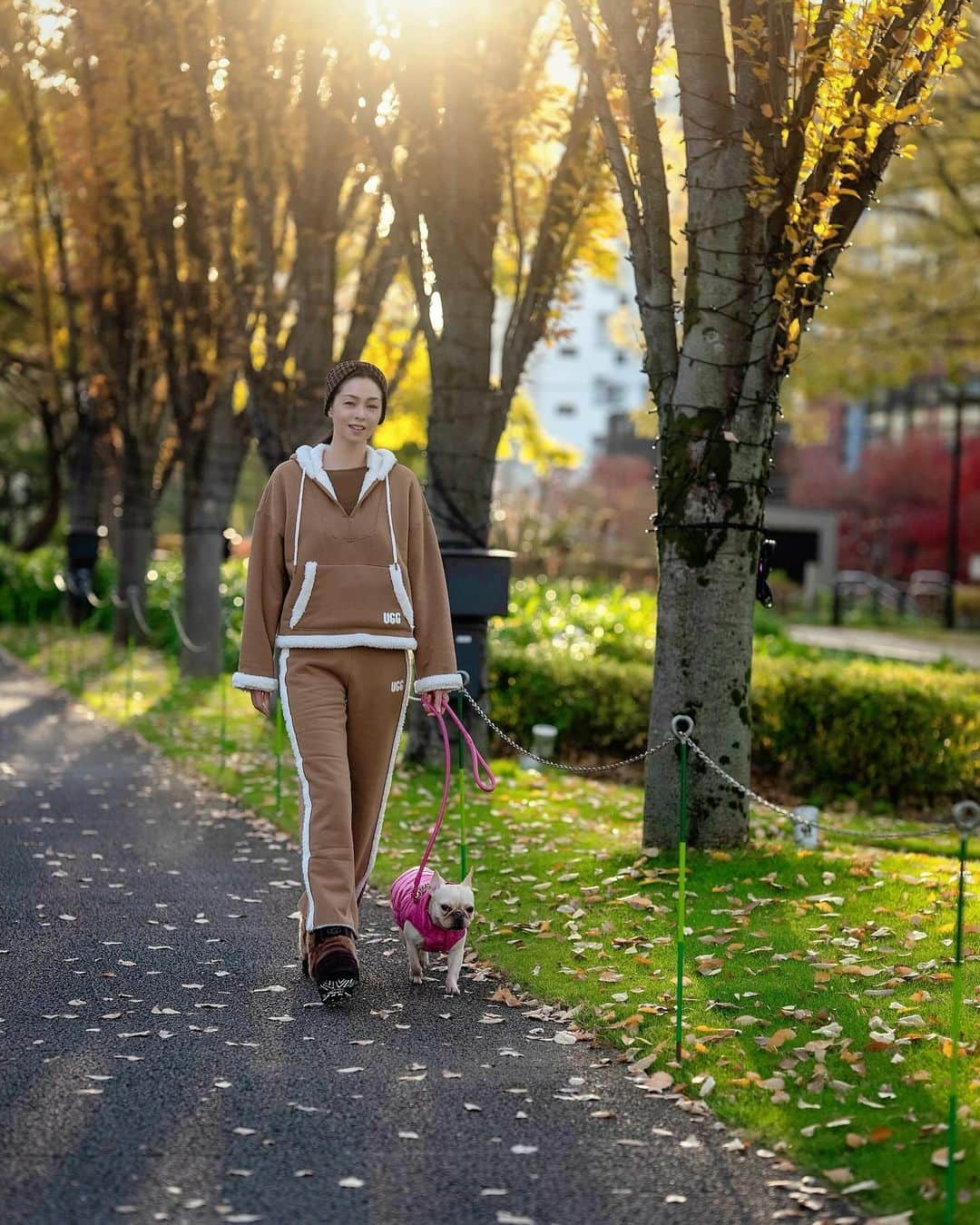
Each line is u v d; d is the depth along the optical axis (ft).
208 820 27.53
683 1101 13.30
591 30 26.27
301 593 15.94
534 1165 11.87
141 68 41.83
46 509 95.25
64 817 27.50
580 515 112.98
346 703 16.28
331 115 38.11
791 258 22.25
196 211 47.62
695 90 22.38
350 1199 11.10
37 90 59.88
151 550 67.77
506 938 19.19
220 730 40.04
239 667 16.14
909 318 73.20
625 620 51.29
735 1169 11.91
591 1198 11.28
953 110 55.26
